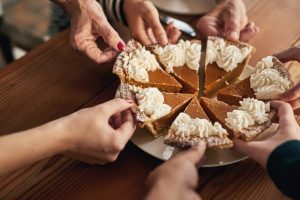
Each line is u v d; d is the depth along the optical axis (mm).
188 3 696
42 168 451
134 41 593
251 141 442
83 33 573
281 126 417
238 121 478
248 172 449
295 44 634
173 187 346
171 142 456
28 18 1073
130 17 621
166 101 542
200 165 431
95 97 540
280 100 491
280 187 362
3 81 556
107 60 568
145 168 455
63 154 465
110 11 642
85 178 443
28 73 570
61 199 423
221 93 563
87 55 562
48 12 1090
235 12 630
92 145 418
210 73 595
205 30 636
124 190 432
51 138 405
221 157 449
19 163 396
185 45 610
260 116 482
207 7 690
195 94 578
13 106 522
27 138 398
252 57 613
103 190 432
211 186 434
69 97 538
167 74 585
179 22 653
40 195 426
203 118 514
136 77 556
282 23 675
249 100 512
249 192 430
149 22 603
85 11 583
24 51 1129
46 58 595
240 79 592
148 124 476
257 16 689
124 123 456
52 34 922
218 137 465
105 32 567
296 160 361
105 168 453
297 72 582
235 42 611
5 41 1077
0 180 437
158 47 604
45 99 533
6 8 1106
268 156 381
